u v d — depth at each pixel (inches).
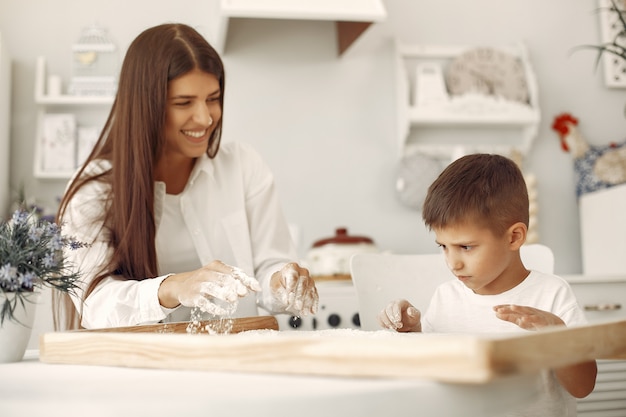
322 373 25.0
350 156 117.9
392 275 57.5
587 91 125.4
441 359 22.1
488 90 119.0
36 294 42.4
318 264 100.3
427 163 116.8
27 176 109.8
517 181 48.8
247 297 59.3
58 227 43.2
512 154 120.0
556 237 121.7
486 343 21.2
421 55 120.6
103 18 113.5
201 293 42.6
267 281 55.7
